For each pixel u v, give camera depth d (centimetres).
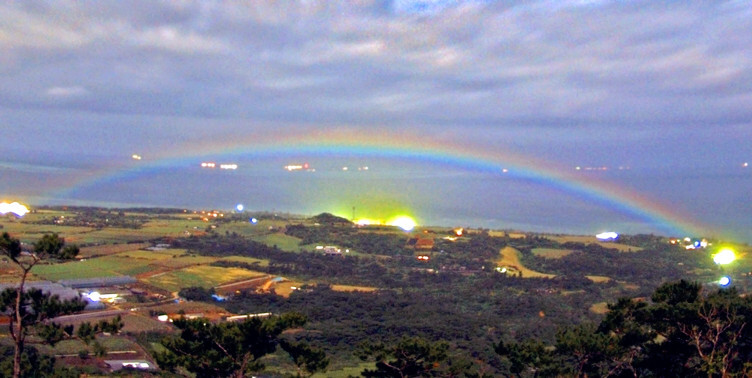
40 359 3350
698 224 10556
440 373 2984
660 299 2753
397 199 16000
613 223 11412
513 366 2989
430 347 2870
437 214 12950
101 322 2739
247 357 2689
